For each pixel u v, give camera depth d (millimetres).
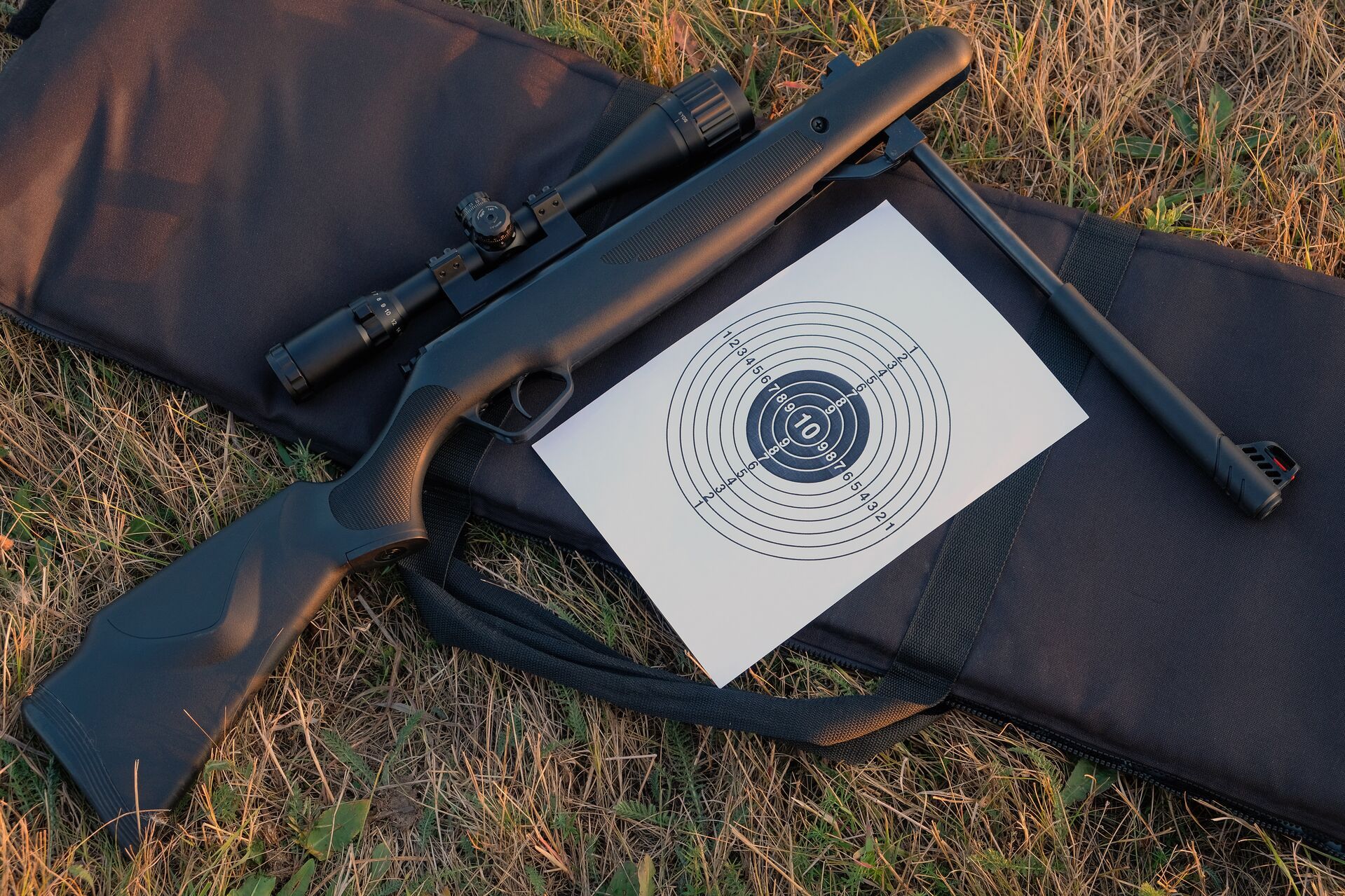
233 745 1997
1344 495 1965
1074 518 2012
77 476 2209
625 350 2195
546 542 2182
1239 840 1982
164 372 2158
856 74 2105
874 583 2037
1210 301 2105
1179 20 2652
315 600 1905
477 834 1959
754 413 2158
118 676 1825
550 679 1981
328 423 2127
